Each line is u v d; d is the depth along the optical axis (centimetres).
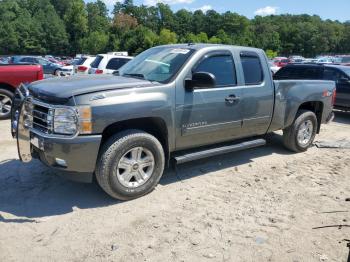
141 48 7650
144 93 456
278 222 425
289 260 355
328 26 14175
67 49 11338
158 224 412
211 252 364
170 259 352
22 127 447
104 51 9781
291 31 13600
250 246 376
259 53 596
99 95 425
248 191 509
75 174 438
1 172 548
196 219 426
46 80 498
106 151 437
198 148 557
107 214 433
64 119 412
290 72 1235
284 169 603
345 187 534
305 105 717
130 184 462
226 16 12862
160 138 504
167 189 507
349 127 996
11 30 10500
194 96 500
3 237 381
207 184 530
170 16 13162
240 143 593
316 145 754
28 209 440
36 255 354
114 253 359
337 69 1141
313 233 403
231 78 552
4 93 909
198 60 512
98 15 12312
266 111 603
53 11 12481
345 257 361
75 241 378
